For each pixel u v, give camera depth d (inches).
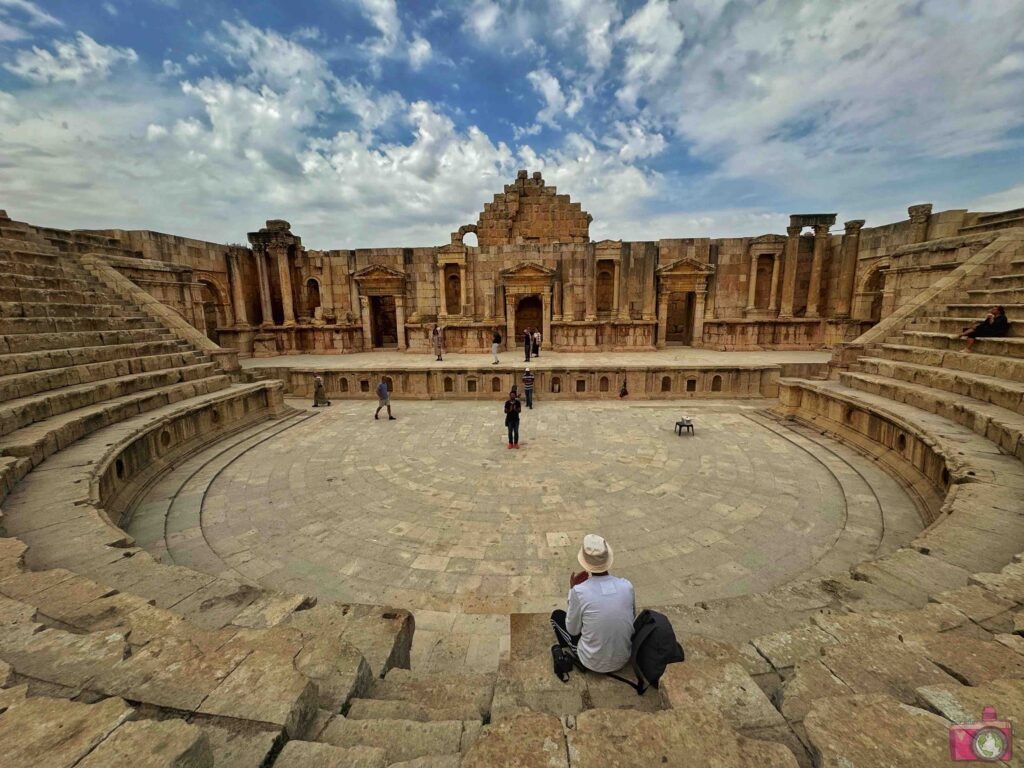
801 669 127.5
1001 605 162.4
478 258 1128.8
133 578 209.6
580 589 149.7
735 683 122.3
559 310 1128.8
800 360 907.4
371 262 1164.5
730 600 199.6
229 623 182.7
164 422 461.7
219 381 622.8
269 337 1154.0
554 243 1100.5
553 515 359.6
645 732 98.9
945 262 714.8
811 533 327.3
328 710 128.0
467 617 241.6
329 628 177.0
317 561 299.3
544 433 587.2
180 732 93.2
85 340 536.4
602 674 147.3
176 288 826.8
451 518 356.8
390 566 293.0
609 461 479.2
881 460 449.1
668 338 1355.8
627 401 794.8
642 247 1105.4
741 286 1135.0
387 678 154.6
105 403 453.7
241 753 98.7
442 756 100.4
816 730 95.0
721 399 816.3
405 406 767.1
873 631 152.5
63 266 657.0
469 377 819.4
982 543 226.4
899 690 117.6
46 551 228.7
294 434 593.0
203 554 307.4
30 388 416.2
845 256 1058.1
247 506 379.9
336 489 413.7
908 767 86.6
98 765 85.0
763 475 436.5
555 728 101.4
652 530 334.6
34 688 119.5
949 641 136.0
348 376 831.7
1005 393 404.5
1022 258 622.8
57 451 362.0
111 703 102.4
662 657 139.5
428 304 1165.1
